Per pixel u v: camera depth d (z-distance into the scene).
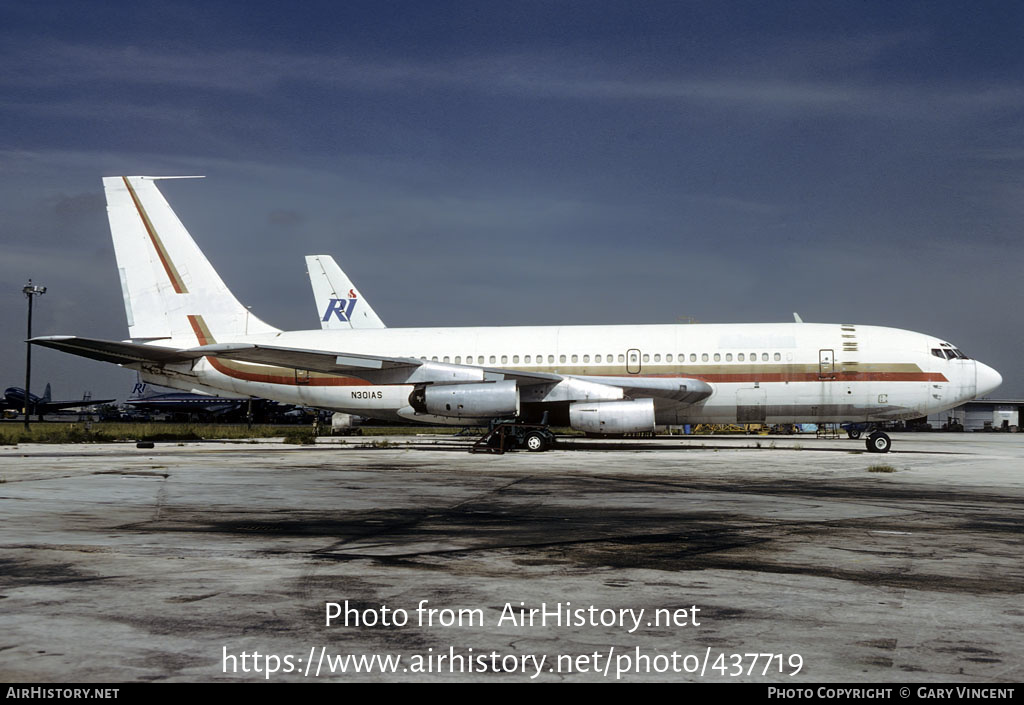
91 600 8.01
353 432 58.91
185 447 38.53
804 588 8.79
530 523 13.62
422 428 74.25
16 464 25.97
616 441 45.34
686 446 38.53
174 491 18.17
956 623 7.45
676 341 34.69
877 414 33.72
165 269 37.34
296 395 36.75
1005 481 21.41
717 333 34.69
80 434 49.84
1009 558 10.66
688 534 12.50
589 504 16.22
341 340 37.09
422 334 36.84
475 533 12.53
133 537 11.91
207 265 37.59
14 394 114.94
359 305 58.94
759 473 23.39
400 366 33.28
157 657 6.31
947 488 19.59
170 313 37.41
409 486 19.52
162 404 104.25
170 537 11.95
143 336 37.22
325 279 59.19
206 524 13.33
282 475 22.20
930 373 33.19
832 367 33.47
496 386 32.28
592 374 34.84
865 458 30.20
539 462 27.52
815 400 33.62
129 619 7.32
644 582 9.04
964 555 10.84
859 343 33.69
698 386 33.56
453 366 32.94
